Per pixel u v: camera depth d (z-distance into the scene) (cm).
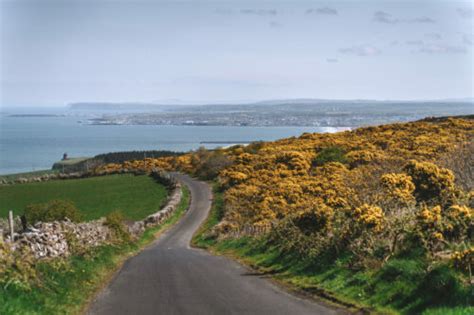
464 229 1530
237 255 2759
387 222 1705
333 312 1349
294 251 2164
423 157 4491
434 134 6538
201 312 1380
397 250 1581
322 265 1820
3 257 1377
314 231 2039
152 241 4141
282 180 5328
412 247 1563
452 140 5697
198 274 2047
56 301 1369
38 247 1673
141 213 5809
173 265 2336
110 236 2942
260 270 2139
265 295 1596
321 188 4216
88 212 5959
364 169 4366
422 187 2575
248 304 1470
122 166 10638
